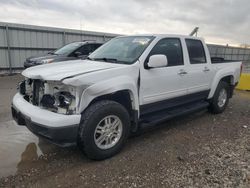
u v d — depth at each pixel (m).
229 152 4.10
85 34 17.75
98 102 3.72
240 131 5.20
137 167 3.58
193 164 3.67
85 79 3.46
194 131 5.16
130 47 4.64
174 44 4.97
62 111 3.48
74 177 3.32
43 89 3.74
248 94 9.60
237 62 6.96
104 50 5.04
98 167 3.59
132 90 4.03
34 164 3.67
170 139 4.68
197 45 5.57
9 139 4.57
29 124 3.62
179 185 3.13
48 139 3.50
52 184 3.16
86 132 3.52
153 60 4.18
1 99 7.63
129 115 4.20
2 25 13.80
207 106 6.16
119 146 3.96
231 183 3.18
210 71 5.88
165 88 4.68
